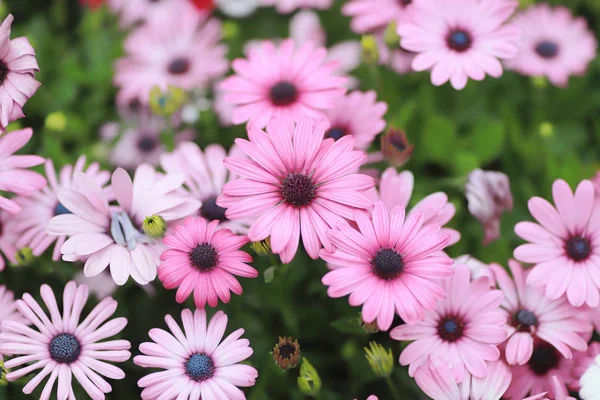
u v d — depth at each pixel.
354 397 0.65
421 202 0.62
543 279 0.60
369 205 0.58
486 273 0.61
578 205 0.61
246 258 0.58
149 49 0.77
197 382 0.57
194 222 0.59
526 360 0.59
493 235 0.66
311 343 0.66
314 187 0.59
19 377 0.59
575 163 0.71
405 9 0.71
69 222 0.59
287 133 0.60
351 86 0.75
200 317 0.58
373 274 0.57
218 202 0.58
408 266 0.57
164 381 0.57
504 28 0.65
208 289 0.58
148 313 0.65
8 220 0.64
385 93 0.74
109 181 0.71
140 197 0.61
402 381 0.65
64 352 0.58
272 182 0.59
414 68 0.65
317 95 0.64
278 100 0.64
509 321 0.60
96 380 0.58
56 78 0.78
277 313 0.66
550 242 0.61
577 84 0.77
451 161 0.72
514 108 0.76
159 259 0.59
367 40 0.69
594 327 0.62
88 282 0.64
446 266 0.57
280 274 0.63
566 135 0.76
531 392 0.60
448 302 0.59
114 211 0.61
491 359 0.58
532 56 0.74
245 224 0.62
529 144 0.73
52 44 0.78
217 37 0.78
